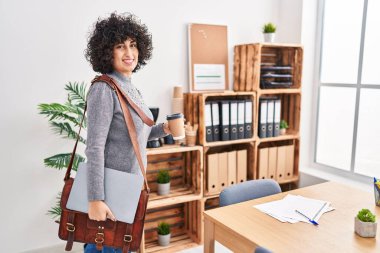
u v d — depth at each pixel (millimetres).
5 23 2342
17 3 2355
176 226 3129
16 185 2516
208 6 3014
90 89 1483
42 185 2592
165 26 2842
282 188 3480
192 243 2918
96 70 1629
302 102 3404
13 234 2549
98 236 1500
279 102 3131
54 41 2496
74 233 1521
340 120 3252
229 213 1702
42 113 2289
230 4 3123
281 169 3252
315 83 3426
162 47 2852
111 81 1488
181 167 3061
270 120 3104
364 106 3016
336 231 1510
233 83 3219
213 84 3072
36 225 2611
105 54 1552
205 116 2775
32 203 2578
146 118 1562
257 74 2939
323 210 1732
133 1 2699
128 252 1533
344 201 1865
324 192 2006
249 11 3236
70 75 2578
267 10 3348
